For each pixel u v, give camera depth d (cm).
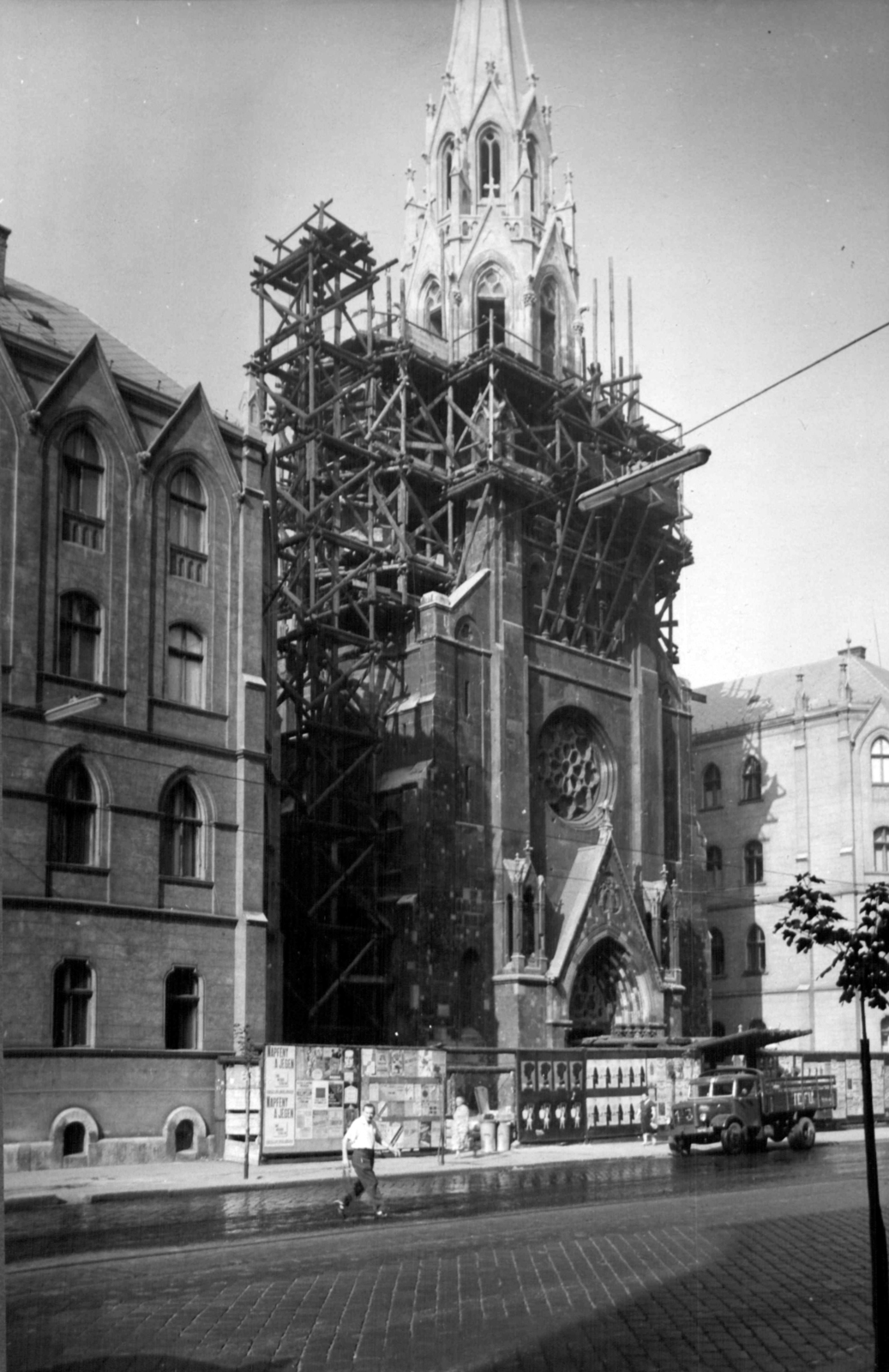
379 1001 5784
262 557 4766
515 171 7406
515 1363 1273
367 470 6197
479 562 6372
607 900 6331
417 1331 1420
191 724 4125
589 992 6375
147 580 4062
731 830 8450
